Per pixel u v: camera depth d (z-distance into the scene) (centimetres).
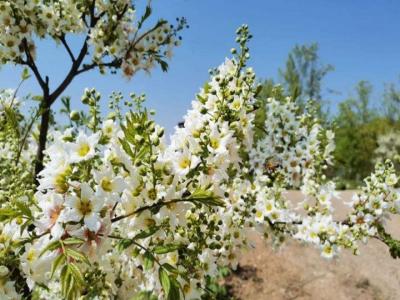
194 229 253
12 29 392
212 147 220
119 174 207
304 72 3269
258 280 795
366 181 402
